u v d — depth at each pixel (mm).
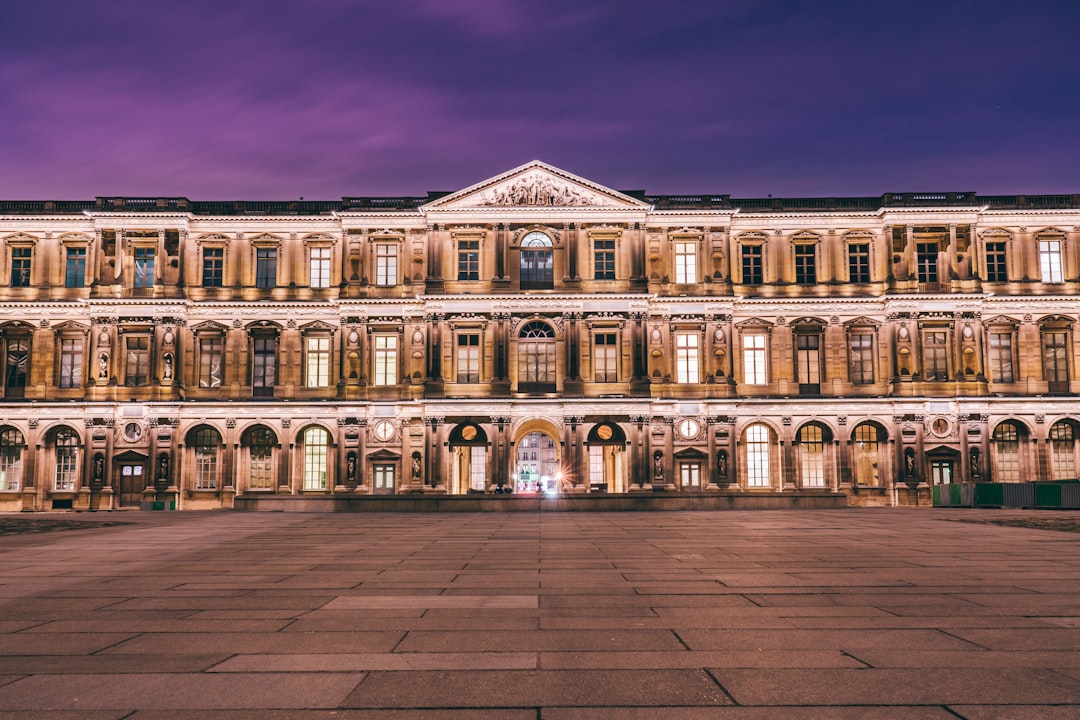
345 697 11156
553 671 12422
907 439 69000
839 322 71375
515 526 41500
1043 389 70188
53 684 11797
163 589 20406
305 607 17703
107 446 69312
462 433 68625
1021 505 60375
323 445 70875
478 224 70500
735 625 15625
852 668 12492
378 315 71062
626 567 24250
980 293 69750
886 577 21812
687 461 69562
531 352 69375
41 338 71125
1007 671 12305
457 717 10383
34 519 52375
